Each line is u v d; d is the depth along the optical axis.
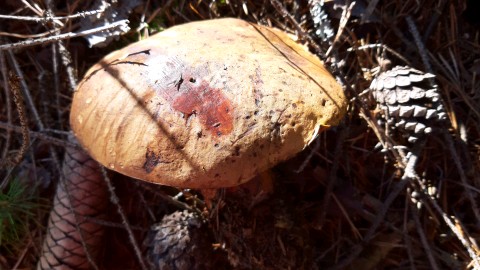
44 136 0.17
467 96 0.18
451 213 0.19
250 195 0.16
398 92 0.17
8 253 0.19
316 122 0.14
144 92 0.14
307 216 0.19
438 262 0.19
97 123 0.14
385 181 0.19
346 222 0.19
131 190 0.20
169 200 0.19
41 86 0.20
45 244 0.18
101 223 0.18
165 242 0.17
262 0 0.20
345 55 0.19
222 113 0.13
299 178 0.19
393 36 0.19
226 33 0.15
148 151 0.13
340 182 0.19
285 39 0.17
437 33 0.19
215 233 0.17
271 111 0.13
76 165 0.18
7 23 0.20
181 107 0.13
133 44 0.15
